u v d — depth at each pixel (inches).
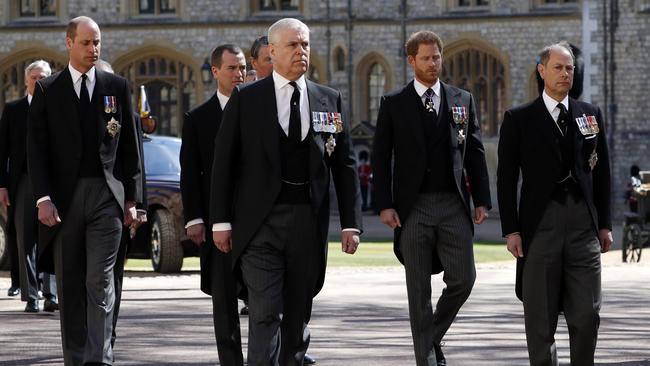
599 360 508.4
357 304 709.9
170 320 637.9
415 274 459.5
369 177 1987.0
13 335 587.2
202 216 461.4
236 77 465.7
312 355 521.0
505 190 429.4
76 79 460.8
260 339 392.2
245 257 399.5
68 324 458.3
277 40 400.2
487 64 1972.2
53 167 458.0
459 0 1984.5
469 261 458.3
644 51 1894.7
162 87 2057.1
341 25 2003.0
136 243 933.8
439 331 469.7
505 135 428.8
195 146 463.5
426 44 461.1
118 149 469.4
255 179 398.9
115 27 2042.3
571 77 425.1
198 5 2032.5
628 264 1050.1
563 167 422.0
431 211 457.4
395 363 499.8
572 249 422.0
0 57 2064.5
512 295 760.3
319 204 398.9
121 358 515.5
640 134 1899.6
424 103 463.2
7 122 644.7
